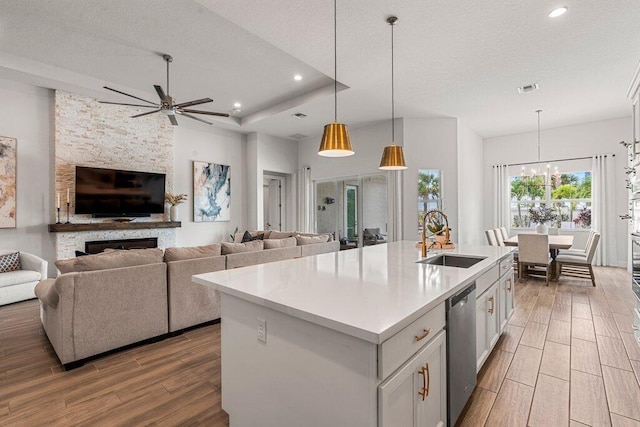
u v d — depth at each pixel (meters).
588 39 3.33
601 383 2.21
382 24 3.05
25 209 4.69
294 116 6.16
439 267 2.22
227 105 5.99
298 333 1.38
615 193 6.29
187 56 4.00
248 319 1.63
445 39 3.33
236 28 3.40
